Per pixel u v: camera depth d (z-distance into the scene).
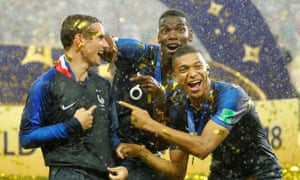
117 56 5.08
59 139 4.37
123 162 5.07
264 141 4.81
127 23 8.40
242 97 4.67
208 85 4.64
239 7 8.41
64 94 4.42
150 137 5.18
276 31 9.18
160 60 5.11
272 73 8.59
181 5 8.34
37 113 4.40
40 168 7.93
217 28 8.38
